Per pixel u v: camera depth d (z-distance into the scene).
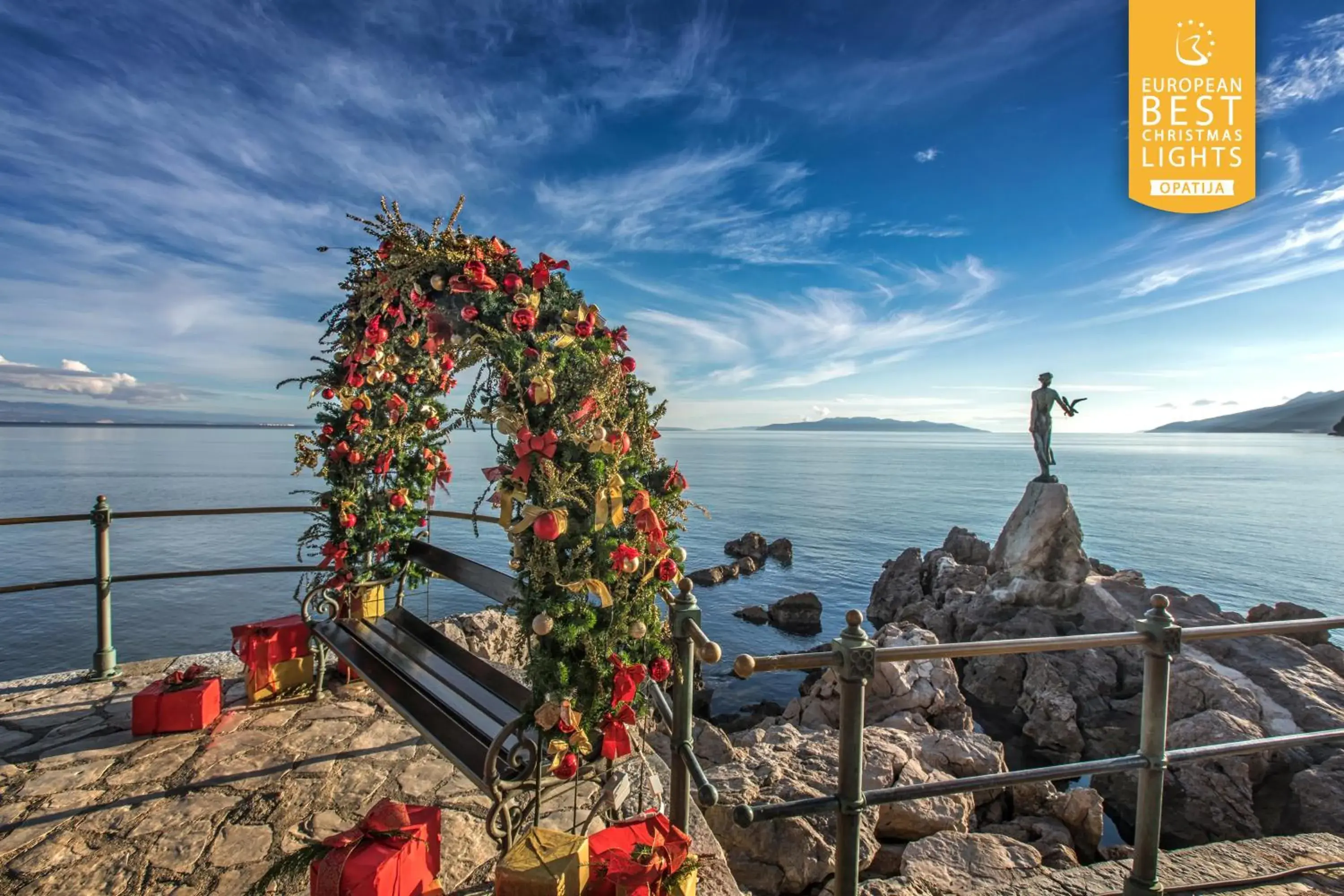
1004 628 17.70
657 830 2.13
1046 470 19.27
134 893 2.34
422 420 4.02
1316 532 50.66
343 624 3.86
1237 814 9.83
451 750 2.47
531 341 2.30
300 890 2.37
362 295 3.10
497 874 1.95
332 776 3.09
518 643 2.32
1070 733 13.59
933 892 3.77
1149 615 2.29
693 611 2.19
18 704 3.83
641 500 2.23
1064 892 2.41
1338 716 11.12
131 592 27.17
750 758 6.27
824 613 28.11
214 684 3.65
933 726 10.57
